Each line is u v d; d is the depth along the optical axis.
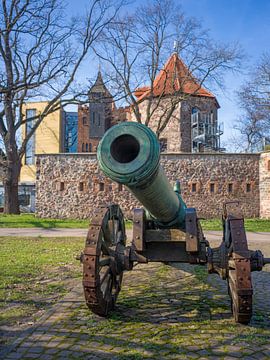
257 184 22.81
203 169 22.52
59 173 22.86
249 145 41.41
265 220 20.97
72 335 3.88
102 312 4.30
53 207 22.72
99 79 24.81
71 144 48.06
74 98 23.92
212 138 32.34
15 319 4.50
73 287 6.04
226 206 4.41
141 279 6.56
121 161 3.36
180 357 3.35
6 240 12.36
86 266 4.03
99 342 3.69
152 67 24.98
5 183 24.70
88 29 23.42
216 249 4.47
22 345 3.65
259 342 3.67
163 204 4.34
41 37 22.05
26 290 5.88
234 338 3.77
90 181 22.55
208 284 6.17
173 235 4.68
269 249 10.72
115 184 22.38
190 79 26.02
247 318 4.00
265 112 32.34
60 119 44.97
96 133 47.78
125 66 24.66
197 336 3.83
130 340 3.73
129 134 3.28
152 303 5.04
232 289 4.18
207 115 32.44
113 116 39.88
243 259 3.86
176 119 29.22
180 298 5.31
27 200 40.97
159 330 4.00
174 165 22.47
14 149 24.72
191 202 22.30
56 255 9.18
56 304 5.03
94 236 4.12
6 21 22.66
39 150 44.50
